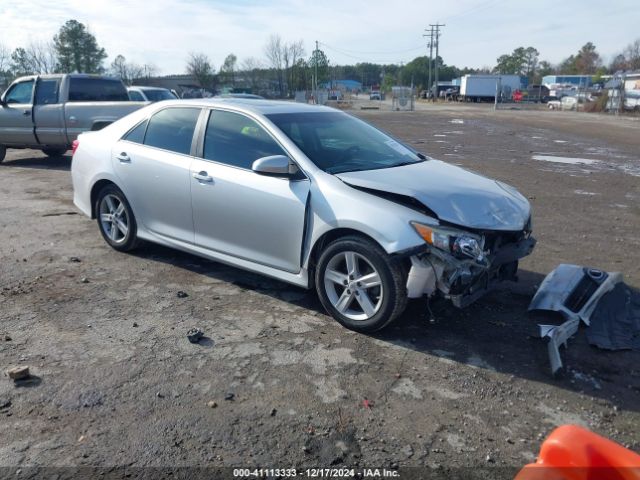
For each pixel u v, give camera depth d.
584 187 11.01
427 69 128.12
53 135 12.41
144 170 5.70
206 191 5.16
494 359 4.09
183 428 3.23
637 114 43.34
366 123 6.00
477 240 4.19
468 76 81.19
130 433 3.17
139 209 5.89
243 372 3.84
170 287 5.35
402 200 4.27
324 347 4.21
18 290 5.21
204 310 4.84
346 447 3.10
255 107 5.25
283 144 4.84
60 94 12.33
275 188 4.70
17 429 3.19
